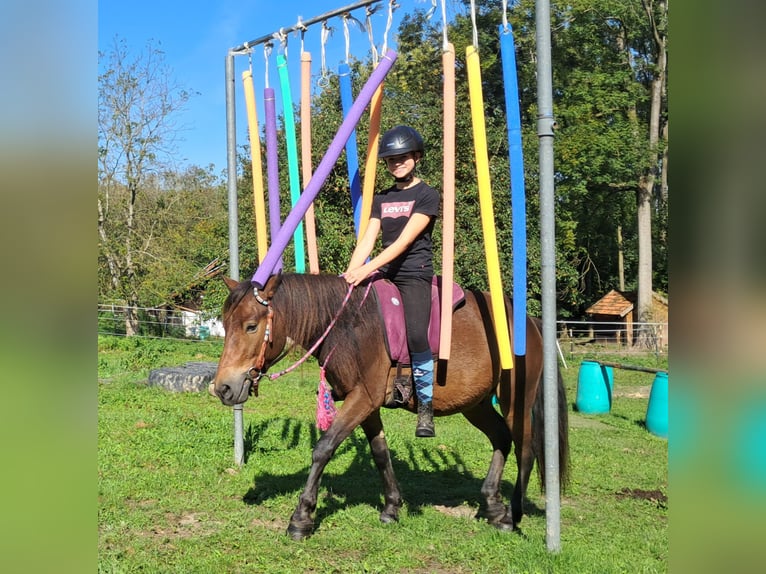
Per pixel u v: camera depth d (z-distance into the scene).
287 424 6.67
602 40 22.66
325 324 3.35
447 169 3.36
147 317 21.30
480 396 3.68
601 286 30.67
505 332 3.35
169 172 20.73
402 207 3.51
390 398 3.49
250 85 4.50
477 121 3.30
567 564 3.17
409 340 3.39
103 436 5.65
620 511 4.34
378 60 3.85
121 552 3.16
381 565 3.18
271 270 3.24
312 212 4.24
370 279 3.53
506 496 4.66
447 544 3.52
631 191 24.33
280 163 12.78
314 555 3.29
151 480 4.39
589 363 9.28
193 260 21.97
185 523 3.71
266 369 3.28
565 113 20.25
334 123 12.74
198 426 6.39
